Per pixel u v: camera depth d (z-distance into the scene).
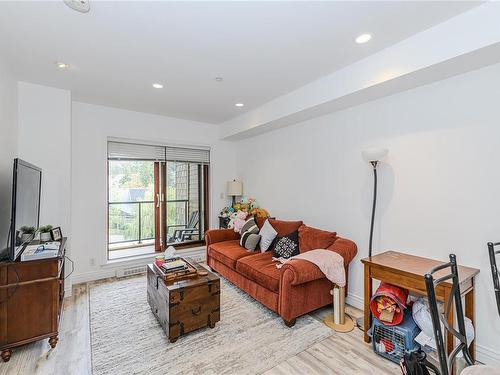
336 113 3.08
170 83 2.89
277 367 1.89
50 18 1.75
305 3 1.60
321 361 1.96
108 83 2.89
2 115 2.32
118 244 4.39
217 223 4.89
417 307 1.95
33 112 2.91
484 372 1.18
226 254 3.41
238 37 1.99
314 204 3.39
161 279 2.39
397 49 2.09
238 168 5.00
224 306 2.85
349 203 2.95
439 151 2.19
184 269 2.51
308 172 3.48
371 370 1.86
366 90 2.39
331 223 3.16
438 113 2.19
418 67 1.96
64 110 3.07
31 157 2.90
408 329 1.90
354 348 2.11
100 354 2.04
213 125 4.83
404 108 2.42
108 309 2.79
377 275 2.12
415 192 2.35
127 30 1.89
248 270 2.90
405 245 2.43
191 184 4.75
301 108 3.01
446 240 2.15
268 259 3.09
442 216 2.18
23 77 2.73
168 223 4.50
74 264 3.51
